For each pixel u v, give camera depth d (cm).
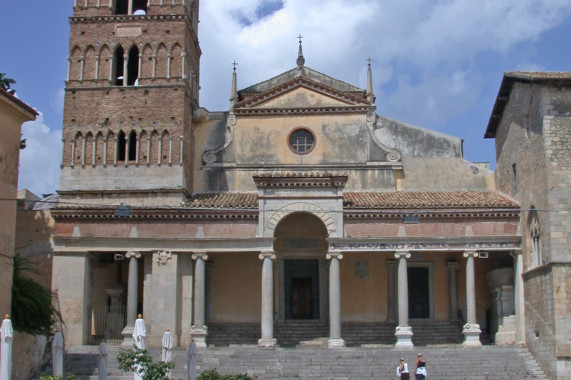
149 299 4969
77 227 5044
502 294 5128
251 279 5425
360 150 5619
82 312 4944
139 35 5494
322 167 5588
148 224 5041
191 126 5609
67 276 4988
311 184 4997
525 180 4838
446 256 5512
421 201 5147
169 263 4997
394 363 4375
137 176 5278
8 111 3469
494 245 4953
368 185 5569
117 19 5512
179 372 4256
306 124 5666
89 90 5419
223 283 5422
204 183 5588
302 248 5441
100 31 5516
